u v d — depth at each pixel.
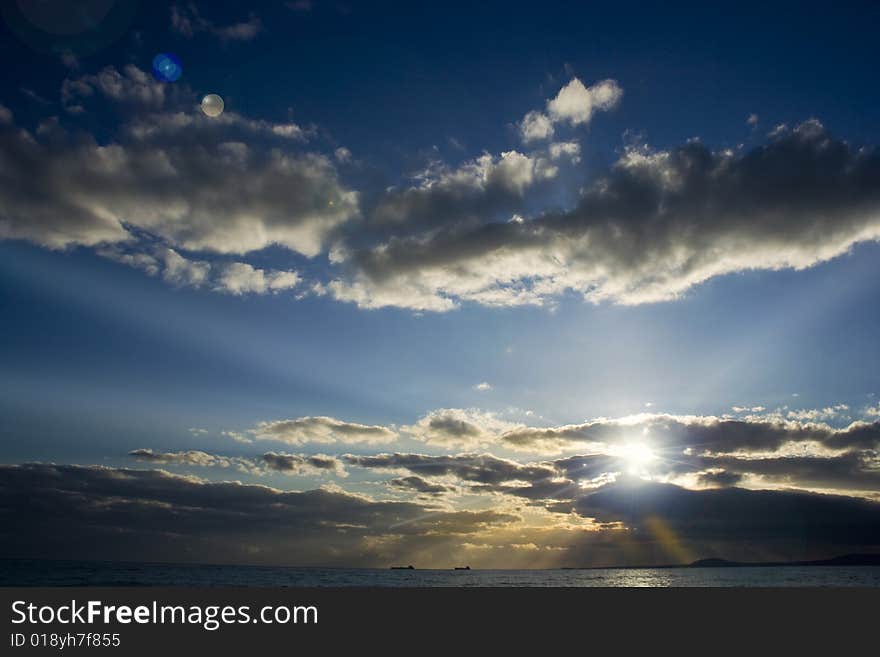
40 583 53.31
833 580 87.56
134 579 60.97
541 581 84.12
